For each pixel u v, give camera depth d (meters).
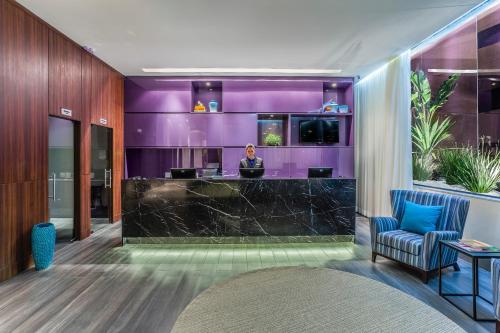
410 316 1.42
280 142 6.97
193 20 3.78
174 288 2.95
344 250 4.19
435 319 1.40
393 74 5.31
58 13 3.57
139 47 4.69
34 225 3.56
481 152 3.82
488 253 2.54
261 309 1.46
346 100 6.92
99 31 4.09
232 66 5.70
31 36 3.59
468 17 3.83
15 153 3.33
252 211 4.39
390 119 5.41
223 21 3.81
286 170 6.66
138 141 6.47
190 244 4.39
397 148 5.18
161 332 2.21
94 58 5.12
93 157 5.89
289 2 3.36
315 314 1.42
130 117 6.46
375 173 6.03
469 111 4.00
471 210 3.68
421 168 4.96
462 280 3.19
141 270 3.42
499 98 3.55
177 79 6.42
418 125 5.04
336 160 6.72
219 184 4.36
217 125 6.56
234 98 6.58
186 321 1.34
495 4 3.51
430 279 3.22
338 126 6.84
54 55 4.03
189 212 4.35
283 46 4.68
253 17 3.71
